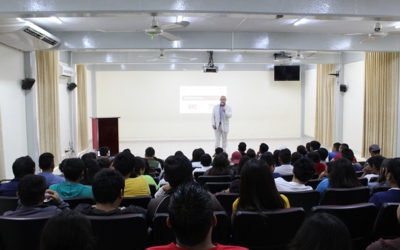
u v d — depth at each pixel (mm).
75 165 2467
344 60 9039
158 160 5227
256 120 11836
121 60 8391
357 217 1788
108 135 7043
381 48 6254
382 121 7441
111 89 11281
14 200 2322
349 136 8945
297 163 2514
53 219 1030
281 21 5246
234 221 1717
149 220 1901
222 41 6043
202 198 998
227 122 8219
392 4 3889
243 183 1796
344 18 4012
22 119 5645
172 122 11570
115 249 1652
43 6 3582
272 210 1751
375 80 7574
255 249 1767
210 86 11633
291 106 11938
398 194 2090
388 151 7293
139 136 11453
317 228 914
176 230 980
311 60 9047
